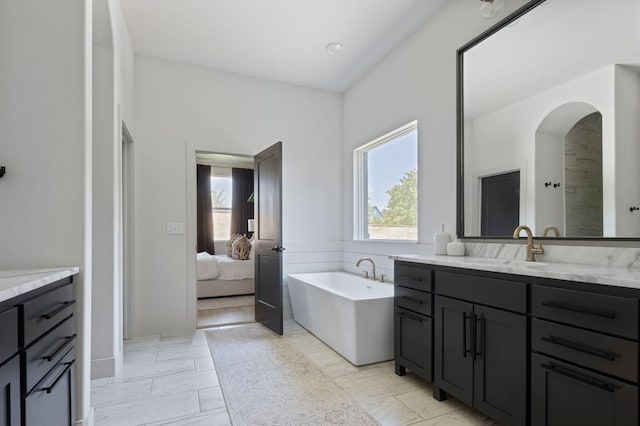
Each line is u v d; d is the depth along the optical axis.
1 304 0.92
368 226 4.06
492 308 1.66
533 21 2.00
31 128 1.55
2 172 1.50
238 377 2.36
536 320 1.45
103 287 2.38
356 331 2.53
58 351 1.33
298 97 4.21
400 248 3.23
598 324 1.22
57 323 1.34
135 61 3.42
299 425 1.78
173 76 3.58
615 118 1.59
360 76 3.96
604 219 1.63
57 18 1.59
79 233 1.59
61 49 1.59
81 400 1.60
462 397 1.82
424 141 2.94
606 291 1.20
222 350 2.90
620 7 1.59
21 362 1.02
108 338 2.39
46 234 1.56
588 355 1.25
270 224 3.55
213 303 4.70
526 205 2.02
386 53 3.45
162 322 3.42
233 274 5.13
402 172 3.45
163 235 3.47
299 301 3.66
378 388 2.18
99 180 2.35
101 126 2.35
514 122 2.10
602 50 1.65
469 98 2.46
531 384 1.46
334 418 1.84
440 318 1.99
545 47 1.93
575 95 1.76
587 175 1.70
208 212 7.10
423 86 2.95
